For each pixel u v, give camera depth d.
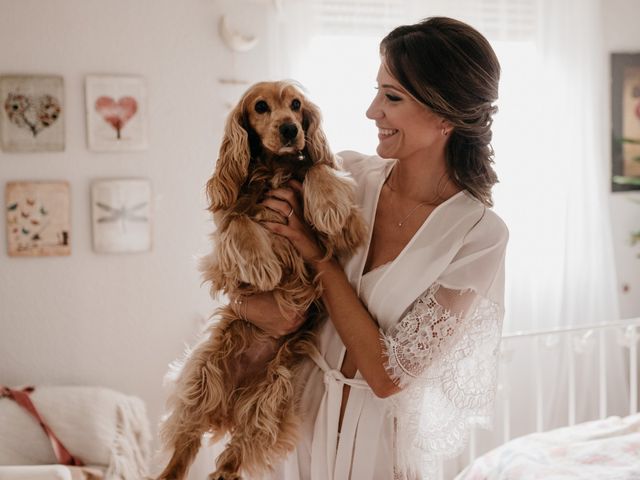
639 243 3.28
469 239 1.36
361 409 1.39
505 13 2.95
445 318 1.31
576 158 3.06
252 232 1.37
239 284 1.42
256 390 1.44
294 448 1.41
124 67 2.77
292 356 1.47
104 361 2.85
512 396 3.04
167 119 2.81
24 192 2.73
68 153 2.76
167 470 1.40
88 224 2.80
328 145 1.46
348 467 1.38
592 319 3.11
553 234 3.05
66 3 2.71
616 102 3.21
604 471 1.92
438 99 1.28
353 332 1.31
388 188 1.45
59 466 2.19
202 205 2.85
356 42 2.80
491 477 2.03
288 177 1.44
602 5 3.16
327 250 1.39
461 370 1.34
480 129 1.36
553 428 3.06
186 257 2.87
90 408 2.59
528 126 3.00
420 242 1.36
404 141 1.33
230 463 1.39
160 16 2.77
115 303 2.84
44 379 2.81
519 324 3.05
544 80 3.00
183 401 1.45
